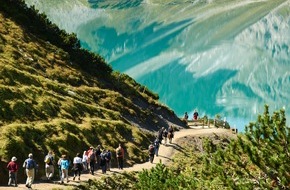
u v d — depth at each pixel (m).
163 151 52.72
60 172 34.66
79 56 72.06
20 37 64.88
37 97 48.28
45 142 40.53
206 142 17.73
